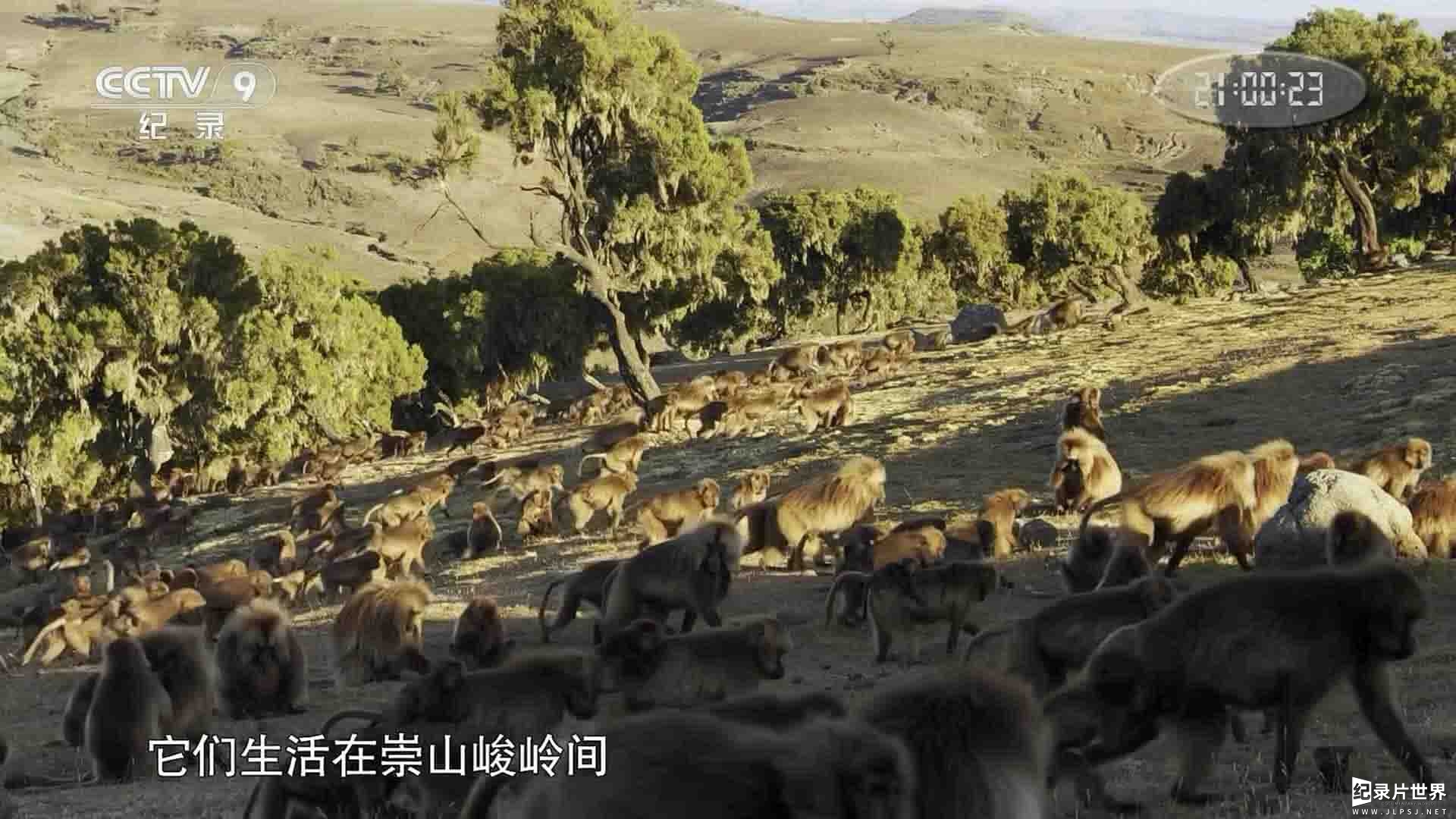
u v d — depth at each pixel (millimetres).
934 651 17078
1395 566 9070
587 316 79938
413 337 79875
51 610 25703
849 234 100062
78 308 60500
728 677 13117
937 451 33781
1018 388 41594
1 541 50625
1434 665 13812
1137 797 9836
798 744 5344
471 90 51219
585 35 50656
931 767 6070
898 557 19438
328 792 10164
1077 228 86875
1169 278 86562
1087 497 24547
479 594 25000
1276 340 44031
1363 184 65125
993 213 97625
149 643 14930
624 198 52844
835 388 39969
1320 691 9180
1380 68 61469
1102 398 37438
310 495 41531
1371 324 44125
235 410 61844
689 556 18031
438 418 81312
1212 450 29406
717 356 100438
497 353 80125
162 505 51344
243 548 41781
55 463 58969
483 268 81375
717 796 5246
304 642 22672
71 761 15852
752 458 37875
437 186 50156
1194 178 68875
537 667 10617
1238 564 18938
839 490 23281
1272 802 9391
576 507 30875
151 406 60969
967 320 62281
